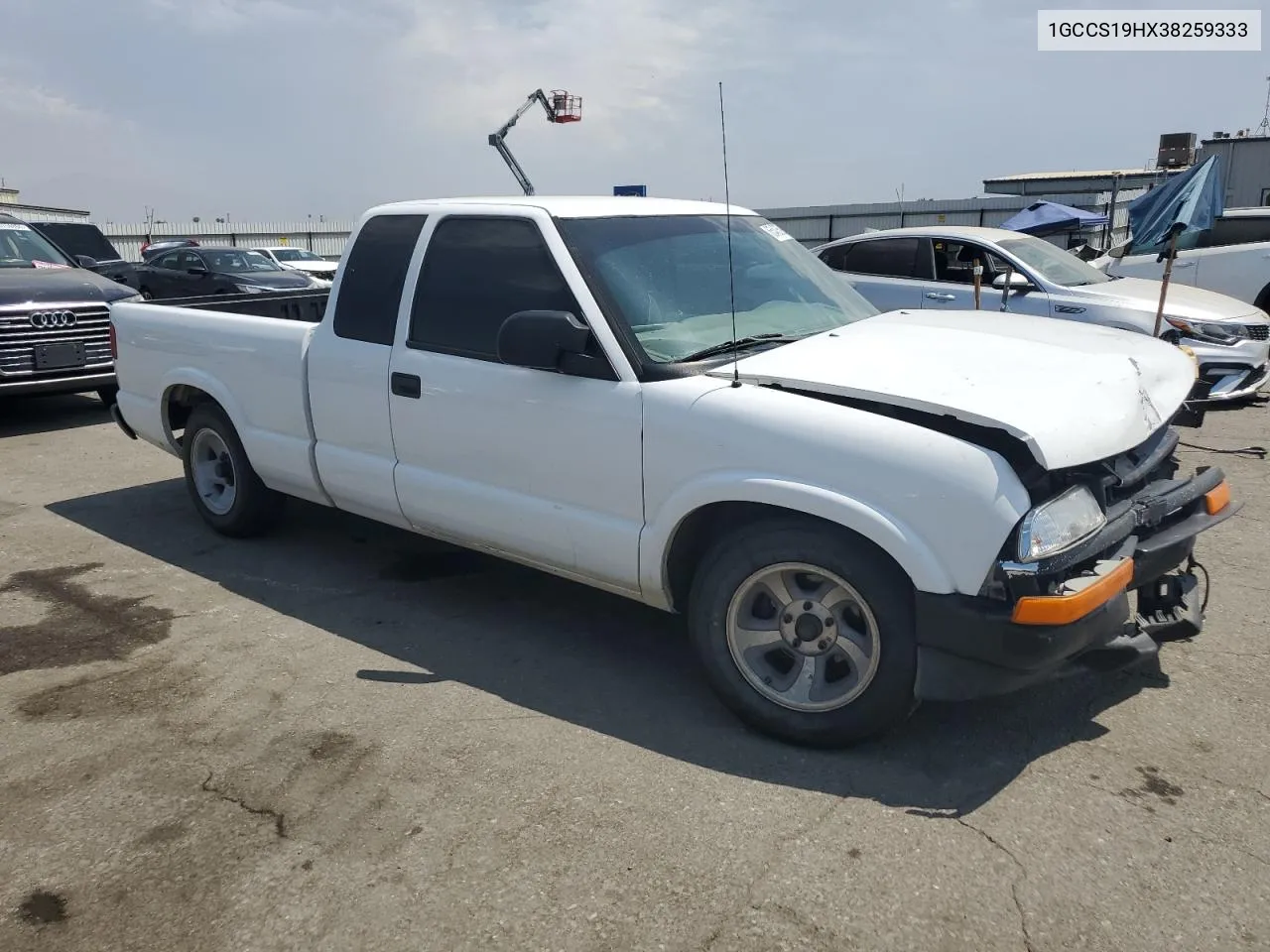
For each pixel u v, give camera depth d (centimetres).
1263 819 289
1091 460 296
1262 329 864
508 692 375
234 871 273
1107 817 291
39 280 867
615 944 243
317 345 461
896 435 298
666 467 340
